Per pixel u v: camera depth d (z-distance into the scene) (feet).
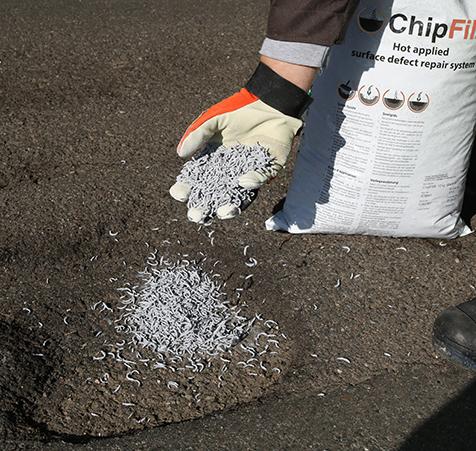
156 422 3.74
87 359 4.03
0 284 4.45
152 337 4.13
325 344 4.13
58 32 6.93
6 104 5.97
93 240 4.76
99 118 5.83
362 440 3.66
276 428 3.71
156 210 4.98
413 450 3.63
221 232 4.81
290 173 5.28
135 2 7.52
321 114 4.46
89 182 5.20
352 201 4.54
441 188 4.56
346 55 4.25
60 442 3.63
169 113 5.90
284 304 4.36
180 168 5.34
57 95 6.09
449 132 4.40
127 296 4.40
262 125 3.65
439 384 3.94
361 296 4.41
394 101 4.28
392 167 4.44
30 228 4.82
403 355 4.09
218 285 4.47
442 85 4.26
